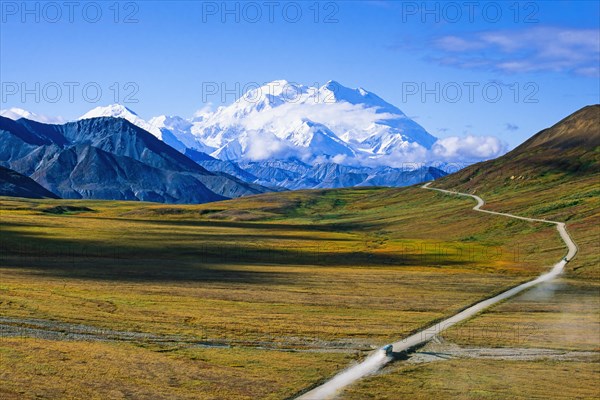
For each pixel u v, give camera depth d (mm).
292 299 108500
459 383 66750
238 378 64750
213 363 69500
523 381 68562
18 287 105500
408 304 108000
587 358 78500
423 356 77062
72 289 107500
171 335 81062
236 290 115062
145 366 66438
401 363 73688
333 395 61469
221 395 59531
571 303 111750
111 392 58031
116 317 88750
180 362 68812
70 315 87562
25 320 83000
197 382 62562
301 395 61312
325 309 101375
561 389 66375
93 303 97000
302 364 71000
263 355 73812
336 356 75250
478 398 62656
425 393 63344
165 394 58562
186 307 98125
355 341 82750
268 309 99500
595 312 104688
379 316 97812
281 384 63750
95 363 65875
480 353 79375
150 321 87688
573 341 86125
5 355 65875
